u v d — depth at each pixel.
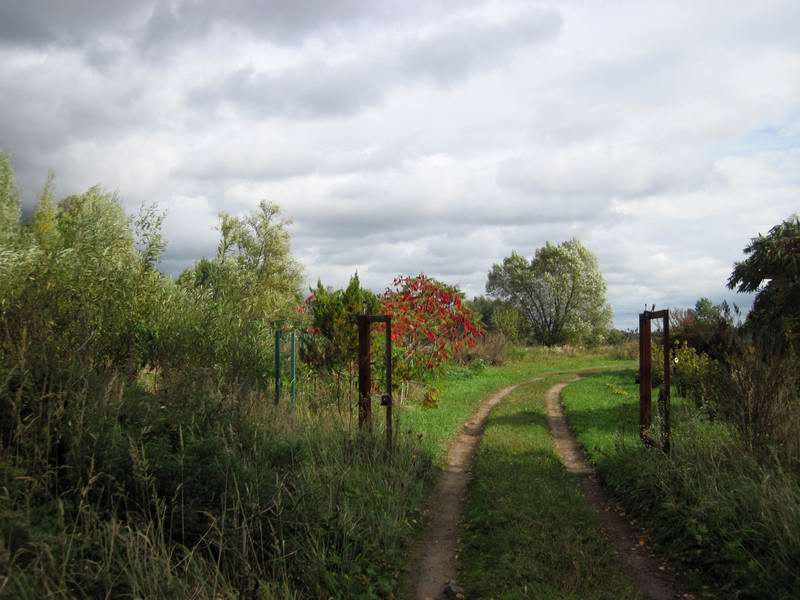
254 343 12.02
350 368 12.57
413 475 9.00
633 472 8.62
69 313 7.76
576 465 10.78
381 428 10.62
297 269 26.05
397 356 14.35
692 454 7.98
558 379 27.09
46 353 6.13
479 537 7.01
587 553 6.36
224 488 5.48
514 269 62.22
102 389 5.97
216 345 11.22
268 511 5.70
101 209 14.46
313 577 5.32
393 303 14.62
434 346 15.55
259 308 18.34
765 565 5.45
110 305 9.79
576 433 13.39
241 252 25.05
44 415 5.40
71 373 5.93
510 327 48.91
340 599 5.25
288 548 5.50
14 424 5.25
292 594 5.11
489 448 11.27
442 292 15.22
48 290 7.76
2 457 4.97
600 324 60.66
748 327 12.99
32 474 4.91
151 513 5.07
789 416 7.66
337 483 7.37
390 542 6.65
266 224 25.91
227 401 7.25
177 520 5.15
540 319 62.31
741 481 6.68
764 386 7.88
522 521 7.28
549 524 7.16
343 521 6.36
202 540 5.10
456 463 11.06
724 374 8.92
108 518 4.91
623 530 7.38
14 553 4.13
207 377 7.37
